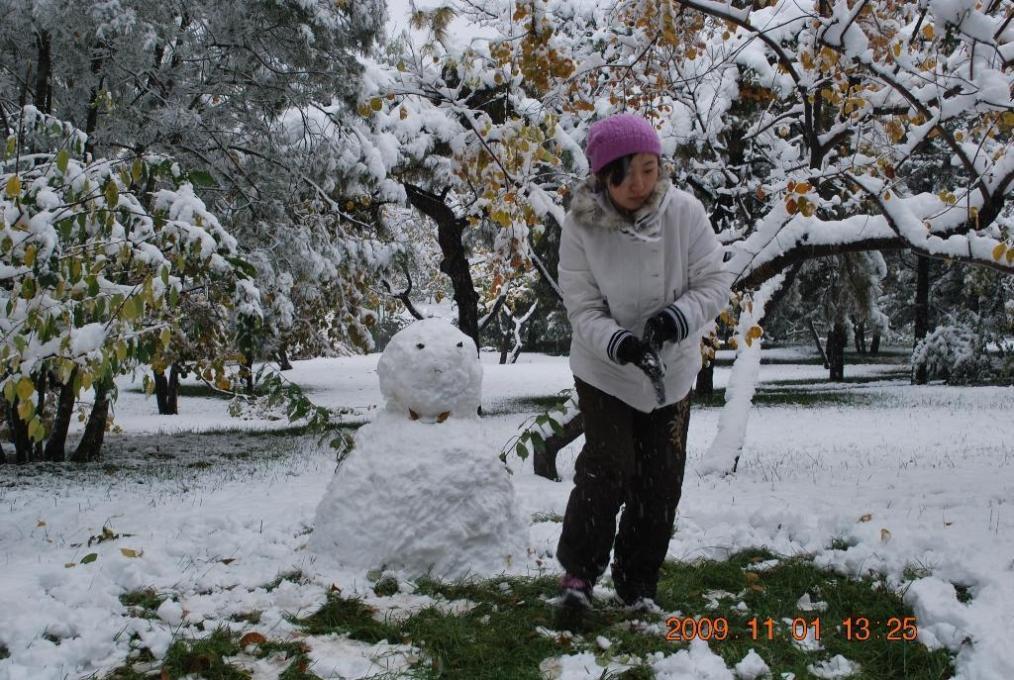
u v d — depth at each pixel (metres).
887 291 32.34
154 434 16.31
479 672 2.90
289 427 18.25
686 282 3.31
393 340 4.48
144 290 4.19
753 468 8.94
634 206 3.18
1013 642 2.87
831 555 4.16
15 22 9.21
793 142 11.82
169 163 4.62
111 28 8.97
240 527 5.24
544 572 4.07
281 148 11.54
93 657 3.08
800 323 36.94
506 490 4.27
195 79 10.66
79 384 4.25
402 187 13.20
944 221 6.50
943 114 5.44
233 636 3.26
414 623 3.35
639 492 3.37
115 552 4.54
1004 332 25.52
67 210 4.41
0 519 6.32
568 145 8.50
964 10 5.05
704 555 4.34
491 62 8.12
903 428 13.56
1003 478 6.91
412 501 4.07
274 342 12.40
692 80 8.24
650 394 3.24
